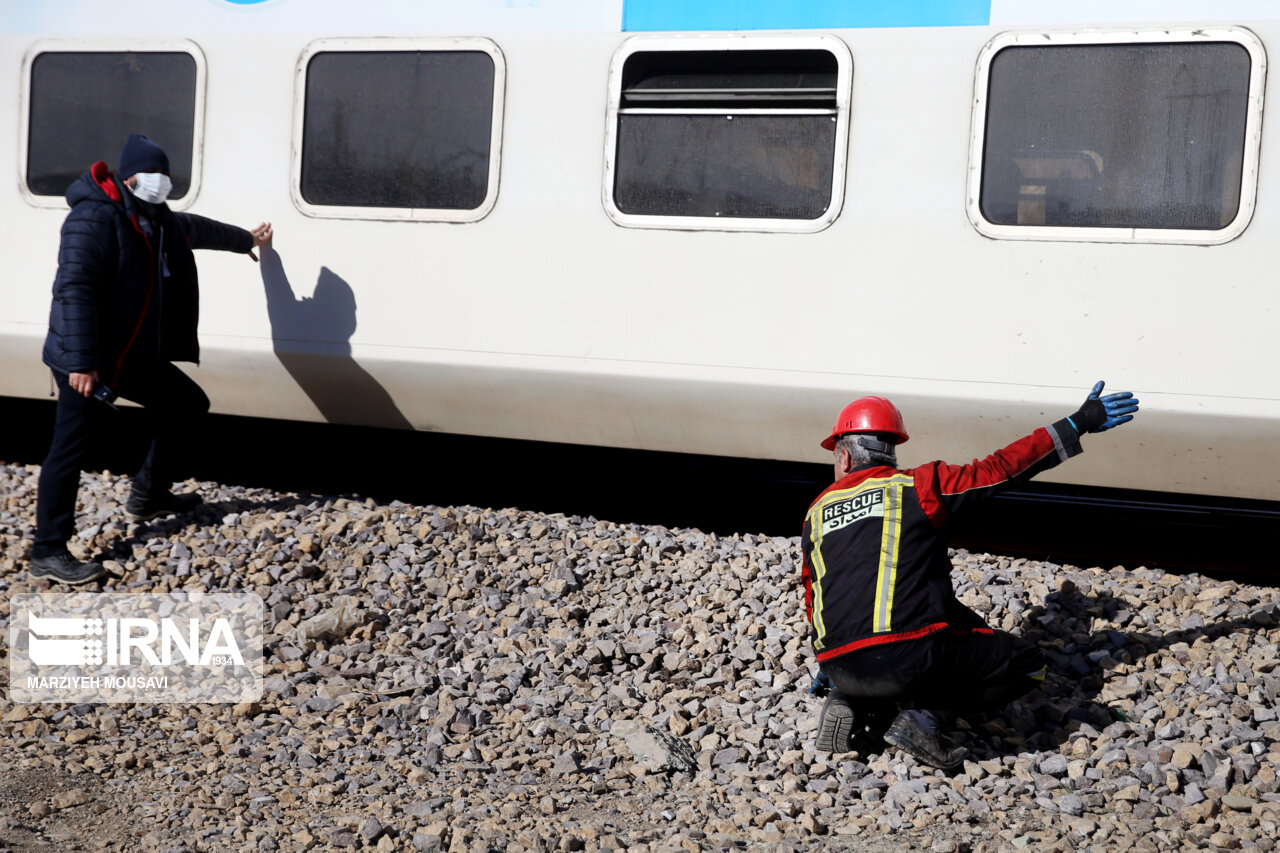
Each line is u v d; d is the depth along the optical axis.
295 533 17.72
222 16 18.50
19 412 27.75
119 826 10.64
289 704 13.58
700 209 16.78
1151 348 15.12
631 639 14.83
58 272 15.49
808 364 16.38
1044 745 12.41
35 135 19.45
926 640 11.45
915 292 15.90
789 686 13.66
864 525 11.64
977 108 15.55
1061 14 15.29
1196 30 14.78
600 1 16.95
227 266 18.78
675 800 11.53
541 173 17.30
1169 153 15.00
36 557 16.41
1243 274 14.73
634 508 21.97
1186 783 11.45
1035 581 15.98
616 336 17.14
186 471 23.25
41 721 12.91
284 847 10.30
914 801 11.19
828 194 16.23
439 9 17.61
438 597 16.09
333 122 18.17
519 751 12.54
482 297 17.66
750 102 16.52
